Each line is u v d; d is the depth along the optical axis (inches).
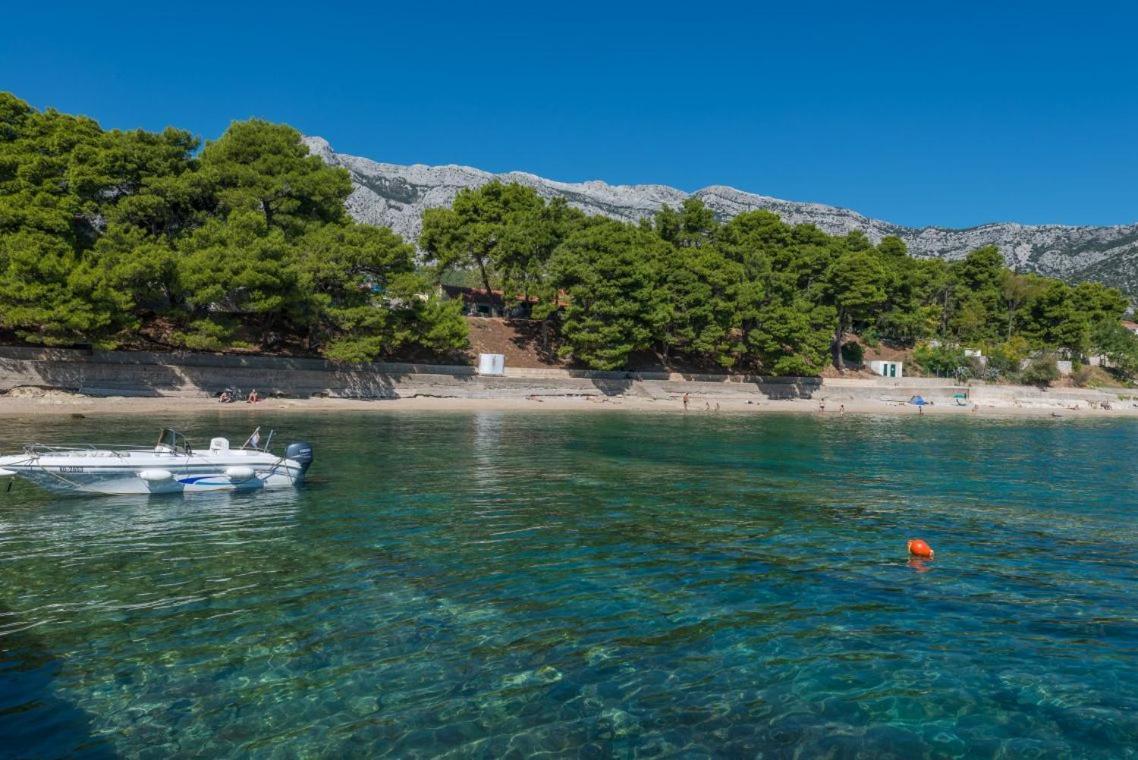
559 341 3031.5
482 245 2972.4
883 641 403.9
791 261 3686.0
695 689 342.0
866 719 317.7
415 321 2331.4
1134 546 634.2
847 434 1803.6
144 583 476.7
